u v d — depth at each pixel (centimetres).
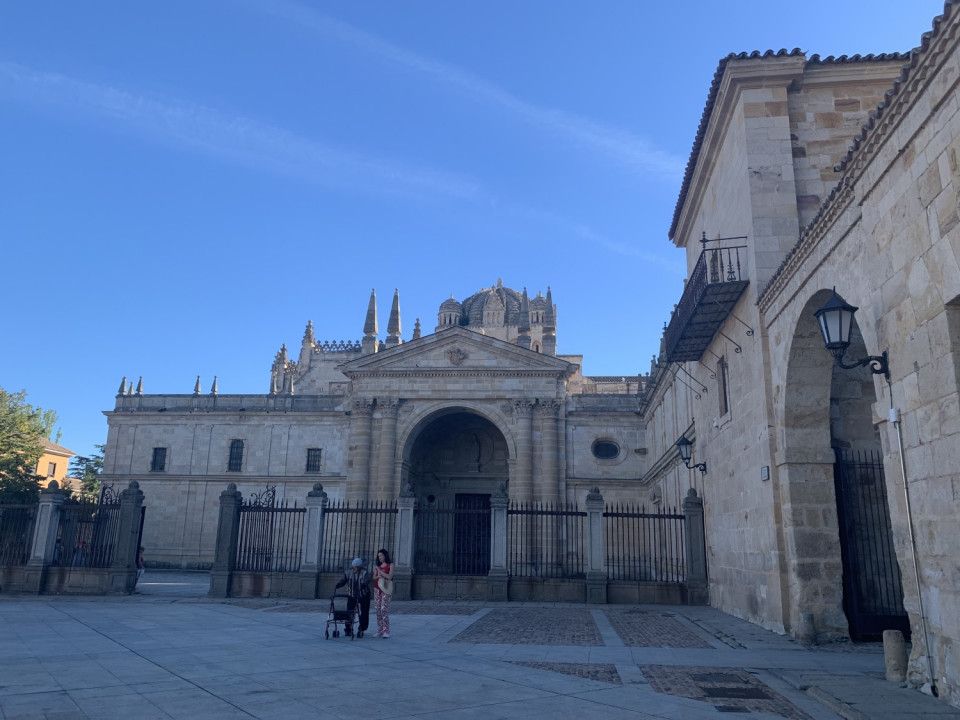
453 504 4894
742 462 1883
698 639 1519
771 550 1605
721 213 2142
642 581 2441
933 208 888
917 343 938
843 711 851
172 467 5069
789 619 1534
